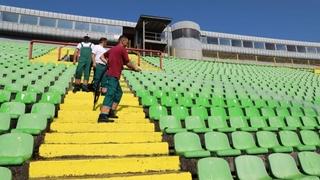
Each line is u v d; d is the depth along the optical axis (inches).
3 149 142.0
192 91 372.5
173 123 216.2
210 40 1355.8
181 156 160.9
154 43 1093.8
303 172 161.0
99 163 145.2
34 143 161.9
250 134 200.7
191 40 1148.5
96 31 1190.3
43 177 135.2
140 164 151.5
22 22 1120.2
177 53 1136.2
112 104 207.2
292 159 162.4
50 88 271.6
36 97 242.1
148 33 1131.9
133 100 275.3
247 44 1409.9
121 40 208.5
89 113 214.2
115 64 202.4
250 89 436.8
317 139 225.3
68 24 1173.7
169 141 192.1
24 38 1122.0
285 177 152.1
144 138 185.8
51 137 169.2
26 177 132.9
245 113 285.1
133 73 447.2
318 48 1509.6
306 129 243.3
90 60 276.8
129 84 363.6
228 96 364.8
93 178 131.8
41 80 311.7
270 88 468.4
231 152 168.9
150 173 146.9
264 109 299.0
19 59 498.3
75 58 297.0
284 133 214.7
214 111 267.4
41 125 179.0
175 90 365.4
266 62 1407.5
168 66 673.6
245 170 147.9
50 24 1153.4
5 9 1108.5
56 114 218.8
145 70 532.1
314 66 1445.6
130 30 1230.9
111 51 205.6
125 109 241.8
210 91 382.9
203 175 139.3
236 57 1376.7
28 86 272.4
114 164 147.3
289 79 627.5
